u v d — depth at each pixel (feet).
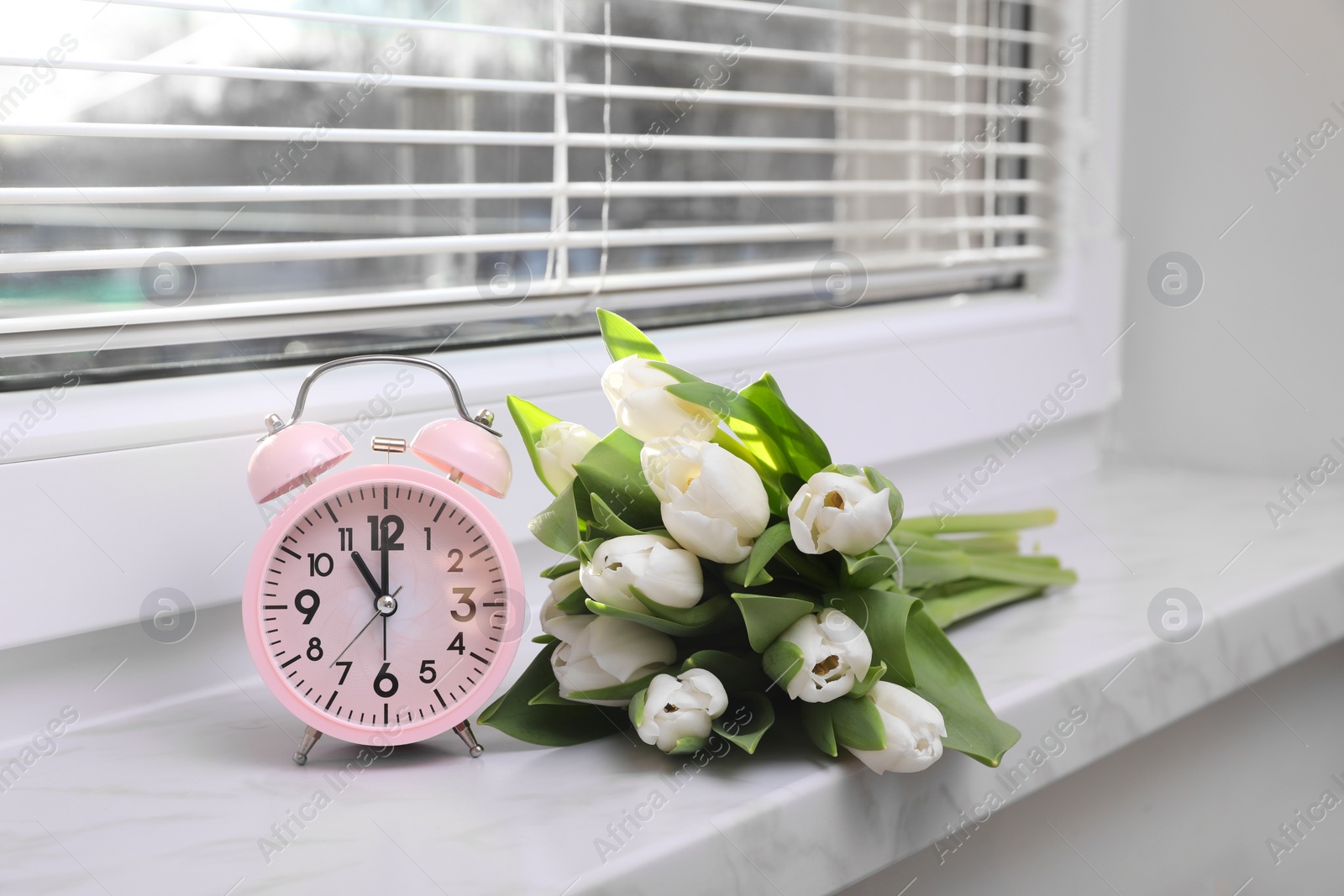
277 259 2.08
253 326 2.12
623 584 1.54
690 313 3.01
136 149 3.64
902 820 1.69
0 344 1.82
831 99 2.92
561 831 1.43
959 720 1.68
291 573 1.64
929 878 2.02
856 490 1.54
